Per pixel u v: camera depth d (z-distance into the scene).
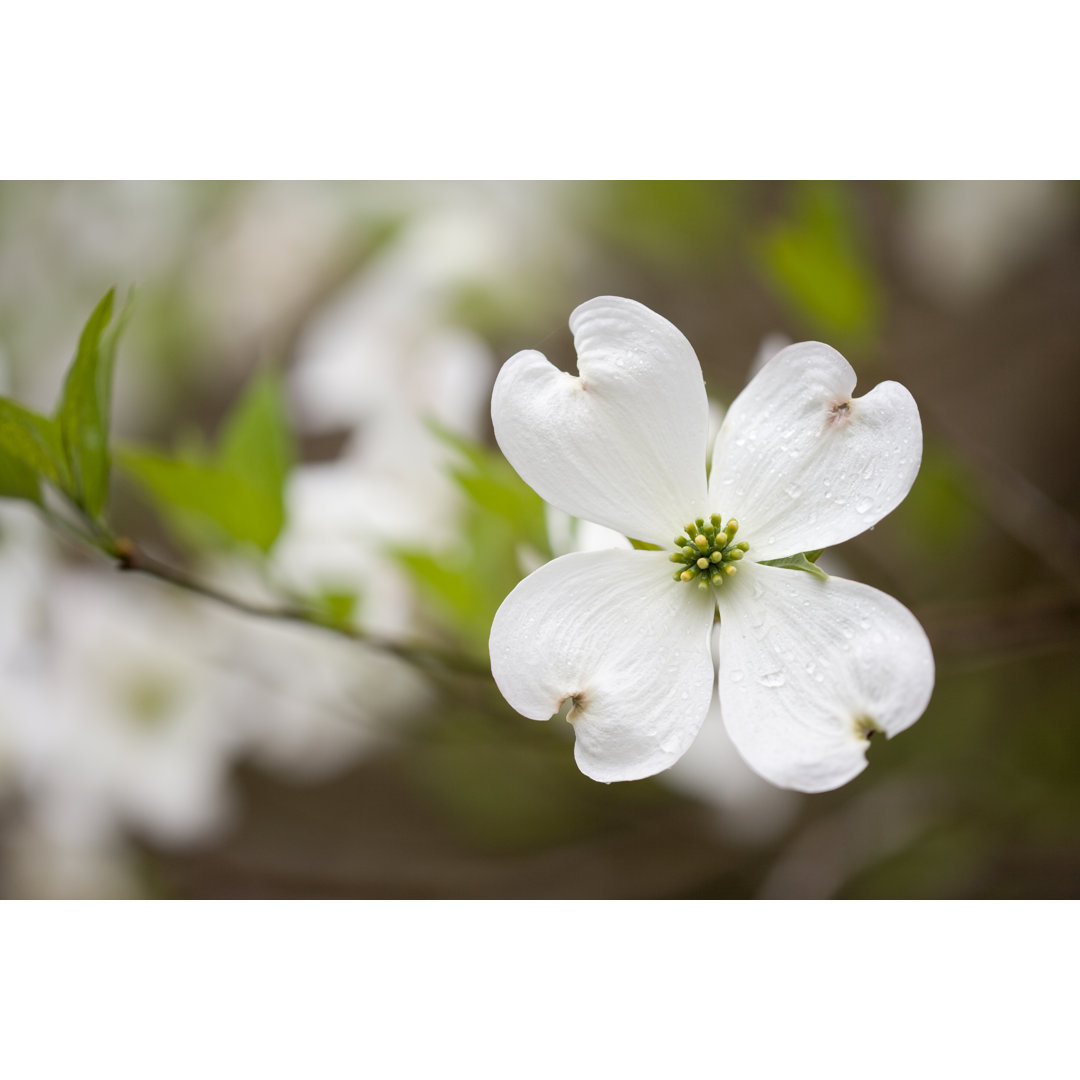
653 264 0.67
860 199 0.73
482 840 0.70
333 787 0.75
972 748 0.64
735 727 0.38
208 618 0.58
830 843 0.60
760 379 0.39
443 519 0.53
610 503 0.39
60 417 0.42
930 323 0.77
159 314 0.71
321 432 0.76
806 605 0.39
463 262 0.60
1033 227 0.71
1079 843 0.61
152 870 0.67
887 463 0.39
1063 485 0.74
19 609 0.57
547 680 0.38
